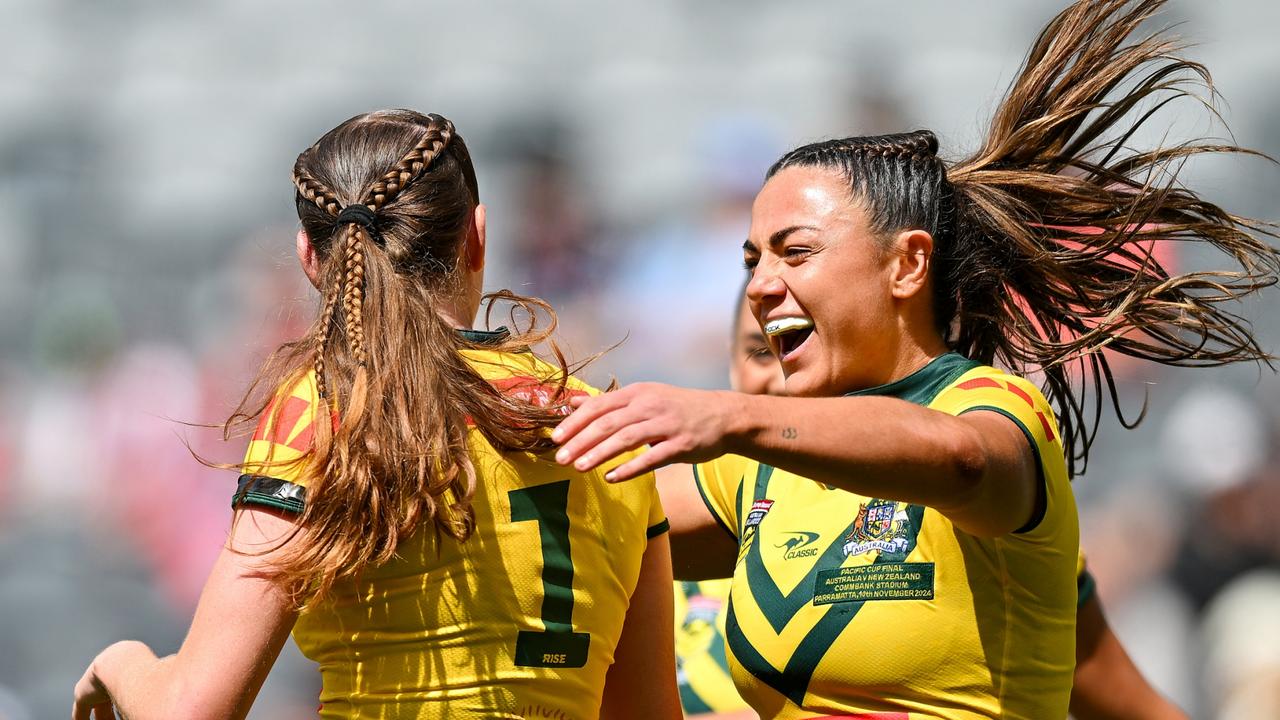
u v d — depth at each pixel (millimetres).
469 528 6391
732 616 7531
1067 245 8359
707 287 30953
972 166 8086
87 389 31594
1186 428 21922
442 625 6461
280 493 6277
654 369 29734
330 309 6527
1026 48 38031
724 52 40031
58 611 25078
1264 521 20234
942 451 5922
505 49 41406
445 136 7023
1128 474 22766
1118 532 21562
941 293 7562
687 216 33094
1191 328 8148
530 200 33219
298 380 6598
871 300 7289
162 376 30891
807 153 7613
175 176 38625
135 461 28703
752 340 10547
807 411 5863
